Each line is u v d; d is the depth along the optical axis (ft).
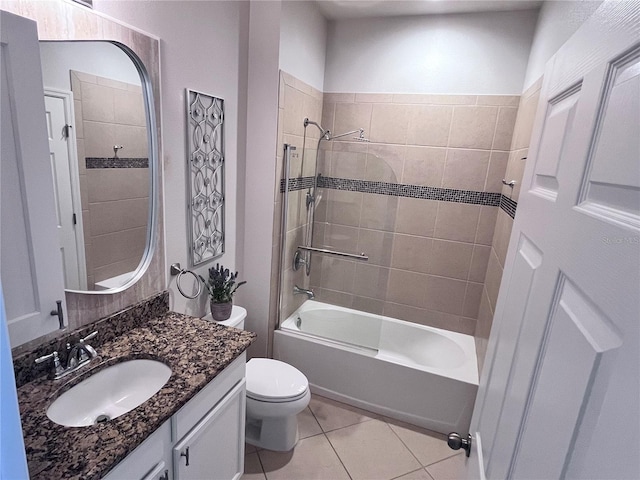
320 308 9.00
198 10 5.35
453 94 8.06
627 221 1.34
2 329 1.22
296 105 7.54
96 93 3.97
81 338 4.13
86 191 4.02
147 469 3.35
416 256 9.10
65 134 3.70
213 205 6.39
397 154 8.75
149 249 5.05
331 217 8.70
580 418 1.52
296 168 7.92
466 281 8.79
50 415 3.42
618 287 1.34
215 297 6.36
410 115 8.45
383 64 8.42
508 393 2.68
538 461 1.91
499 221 7.79
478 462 3.23
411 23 8.04
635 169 1.32
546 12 6.25
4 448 1.25
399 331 9.36
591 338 1.52
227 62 6.18
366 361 7.43
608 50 1.73
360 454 6.46
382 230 8.41
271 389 6.01
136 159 4.61
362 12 7.95
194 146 5.66
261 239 7.49
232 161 6.77
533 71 6.65
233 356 4.36
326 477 5.94
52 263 2.95
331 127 9.09
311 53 7.94
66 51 3.60
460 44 7.81
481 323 8.03
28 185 2.67
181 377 3.88
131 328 4.80
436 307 9.19
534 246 2.61
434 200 8.67
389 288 9.52
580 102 2.02
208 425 4.22
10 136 2.53
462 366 7.36
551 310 2.05
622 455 1.20
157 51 4.68
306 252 8.93
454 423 6.97
